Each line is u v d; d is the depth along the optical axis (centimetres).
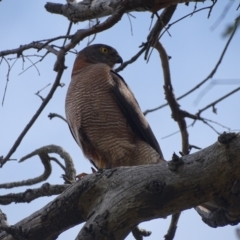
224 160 797
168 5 1067
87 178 894
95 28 1016
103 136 1345
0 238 950
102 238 824
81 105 1350
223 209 863
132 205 827
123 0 1054
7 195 1074
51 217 909
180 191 817
